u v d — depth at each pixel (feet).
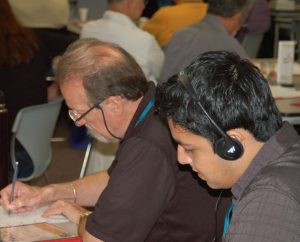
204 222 5.24
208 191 5.18
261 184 3.64
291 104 9.57
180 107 3.81
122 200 4.91
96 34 11.91
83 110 5.26
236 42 10.66
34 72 10.59
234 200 4.01
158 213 5.04
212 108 3.73
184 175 5.11
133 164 4.98
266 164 3.80
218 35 10.61
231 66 3.84
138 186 4.93
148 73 11.89
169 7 15.93
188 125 3.81
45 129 9.87
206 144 3.84
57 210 6.04
